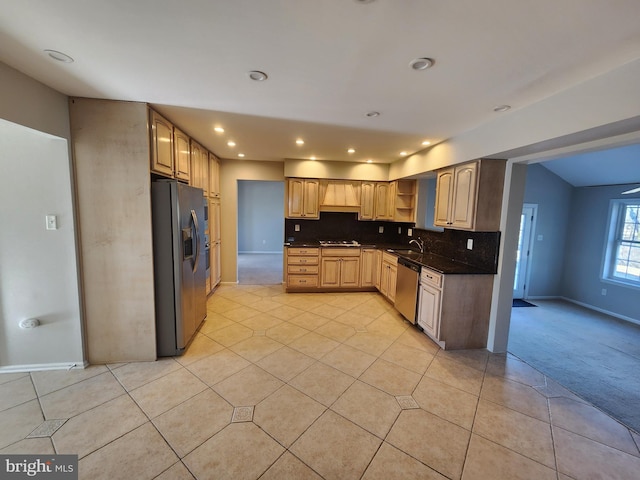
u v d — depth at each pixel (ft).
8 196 7.38
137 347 8.51
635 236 15.10
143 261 8.25
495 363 9.09
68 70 6.00
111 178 7.87
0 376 7.66
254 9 4.03
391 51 5.07
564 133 6.23
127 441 5.61
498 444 5.81
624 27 4.12
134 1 3.89
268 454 5.41
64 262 7.80
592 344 11.64
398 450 5.58
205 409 6.56
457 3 3.81
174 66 5.78
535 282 18.24
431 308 10.27
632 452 5.71
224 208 16.99
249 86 6.67
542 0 3.69
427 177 14.73
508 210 9.39
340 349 9.65
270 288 16.87
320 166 15.89
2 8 4.02
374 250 16.14
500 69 5.54
